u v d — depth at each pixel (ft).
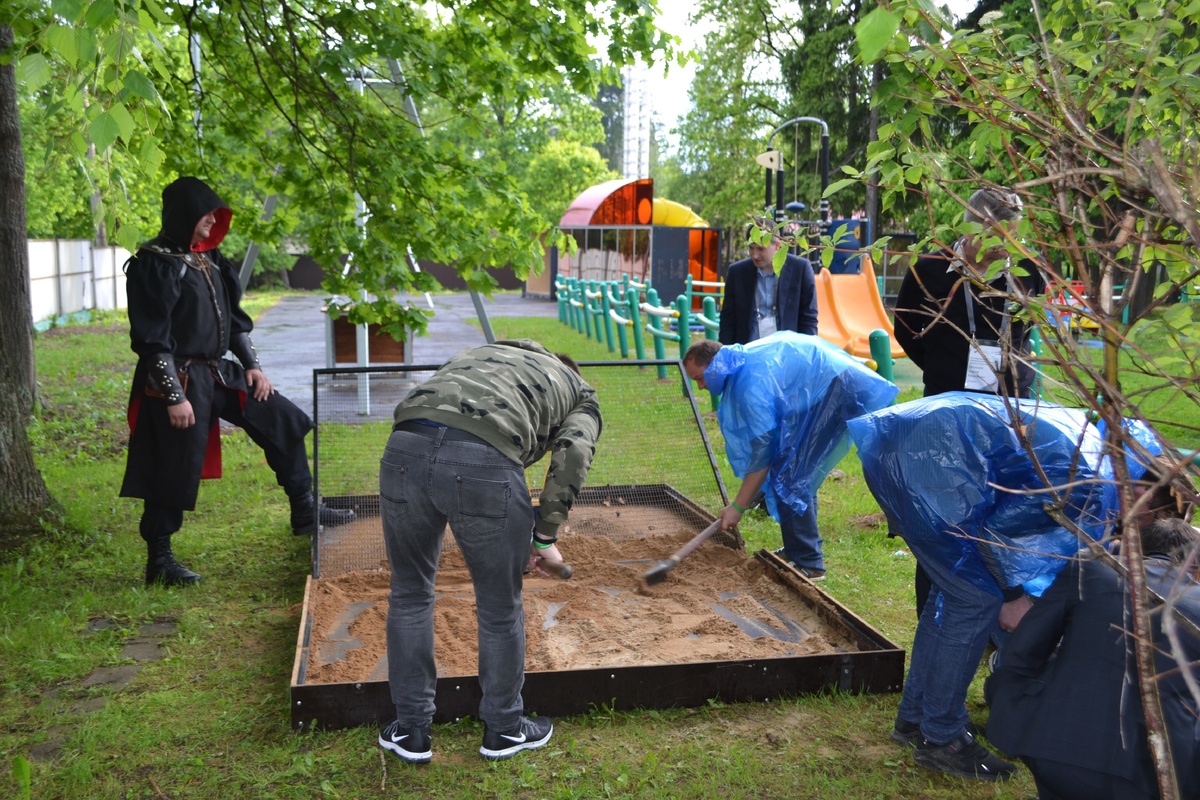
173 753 11.29
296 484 18.35
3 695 12.65
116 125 8.02
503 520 10.35
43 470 24.85
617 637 14.20
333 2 19.56
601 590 16.34
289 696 12.57
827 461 16.33
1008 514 10.32
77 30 8.03
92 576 17.10
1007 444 10.16
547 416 11.02
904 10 6.61
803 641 14.05
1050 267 6.13
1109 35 7.52
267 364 49.16
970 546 10.49
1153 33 7.16
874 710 12.40
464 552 10.52
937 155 7.59
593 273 94.68
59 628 14.48
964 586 10.62
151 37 8.84
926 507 10.42
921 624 11.44
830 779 10.85
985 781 10.82
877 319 43.50
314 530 17.04
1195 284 7.16
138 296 15.74
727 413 15.69
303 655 12.76
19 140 28.58
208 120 20.56
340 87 18.98
